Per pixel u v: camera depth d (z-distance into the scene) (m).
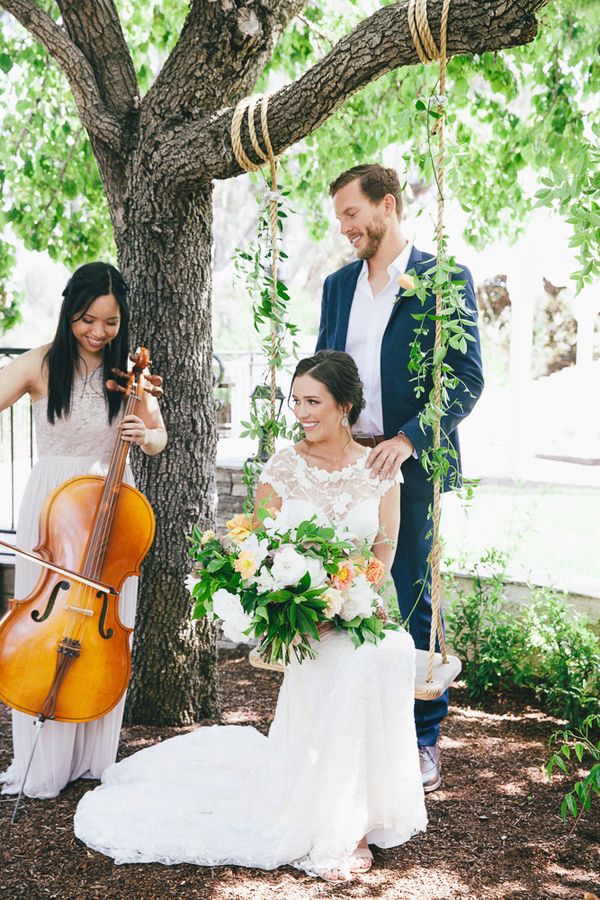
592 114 4.67
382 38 2.70
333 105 2.92
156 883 2.44
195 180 3.34
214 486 3.73
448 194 5.35
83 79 3.42
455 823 2.84
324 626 2.63
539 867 2.57
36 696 2.75
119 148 3.48
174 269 3.51
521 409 8.25
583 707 3.72
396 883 2.46
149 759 3.08
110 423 3.03
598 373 9.66
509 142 5.11
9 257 5.32
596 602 4.09
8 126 5.03
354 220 2.97
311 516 2.63
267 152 3.07
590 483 8.12
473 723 3.79
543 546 6.21
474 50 2.62
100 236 5.30
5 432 11.26
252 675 4.36
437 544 2.74
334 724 2.48
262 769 2.74
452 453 3.02
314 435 2.73
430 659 2.72
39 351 2.98
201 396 3.63
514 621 4.12
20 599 2.89
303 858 2.54
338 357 2.73
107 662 2.84
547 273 7.61
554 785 3.15
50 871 2.50
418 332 2.74
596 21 4.41
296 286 18.25
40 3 4.59
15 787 3.02
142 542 2.96
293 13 3.49
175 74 3.35
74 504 2.87
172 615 3.62
